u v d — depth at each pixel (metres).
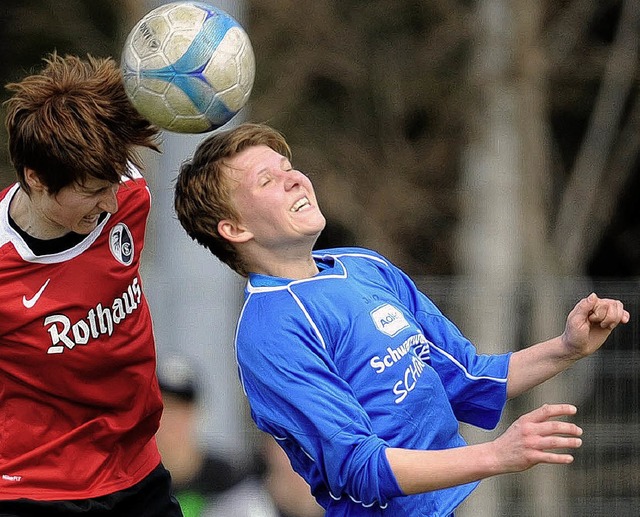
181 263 34.19
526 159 50.38
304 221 15.90
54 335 15.91
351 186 64.25
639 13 60.19
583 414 36.00
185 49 15.01
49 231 15.74
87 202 15.28
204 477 24.38
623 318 16.09
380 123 66.69
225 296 33.59
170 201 34.59
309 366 15.15
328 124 66.31
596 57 60.72
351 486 14.88
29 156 15.03
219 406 33.06
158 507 17.42
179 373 24.45
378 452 14.61
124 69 15.25
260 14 64.38
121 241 16.25
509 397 16.72
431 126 67.62
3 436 16.42
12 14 66.12
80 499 16.52
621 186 65.75
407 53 66.69
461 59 65.44
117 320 16.22
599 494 35.16
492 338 35.16
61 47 66.75
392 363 15.51
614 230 68.19
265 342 15.39
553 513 35.44
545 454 13.84
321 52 65.50
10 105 15.56
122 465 16.89
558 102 64.75
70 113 14.98
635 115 62.94
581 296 34.91
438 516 15.73
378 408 15.36
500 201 53.34
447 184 66.06
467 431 36.62
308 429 15.06
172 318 33.28
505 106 51.38
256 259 16.23
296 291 15.69
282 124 64.62
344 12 66.81
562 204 61.47
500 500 37.00
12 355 16.00
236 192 16.09
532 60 49.88
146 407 16.86
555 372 16.59
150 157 43.47
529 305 35.34
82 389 16.27
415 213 64.81
